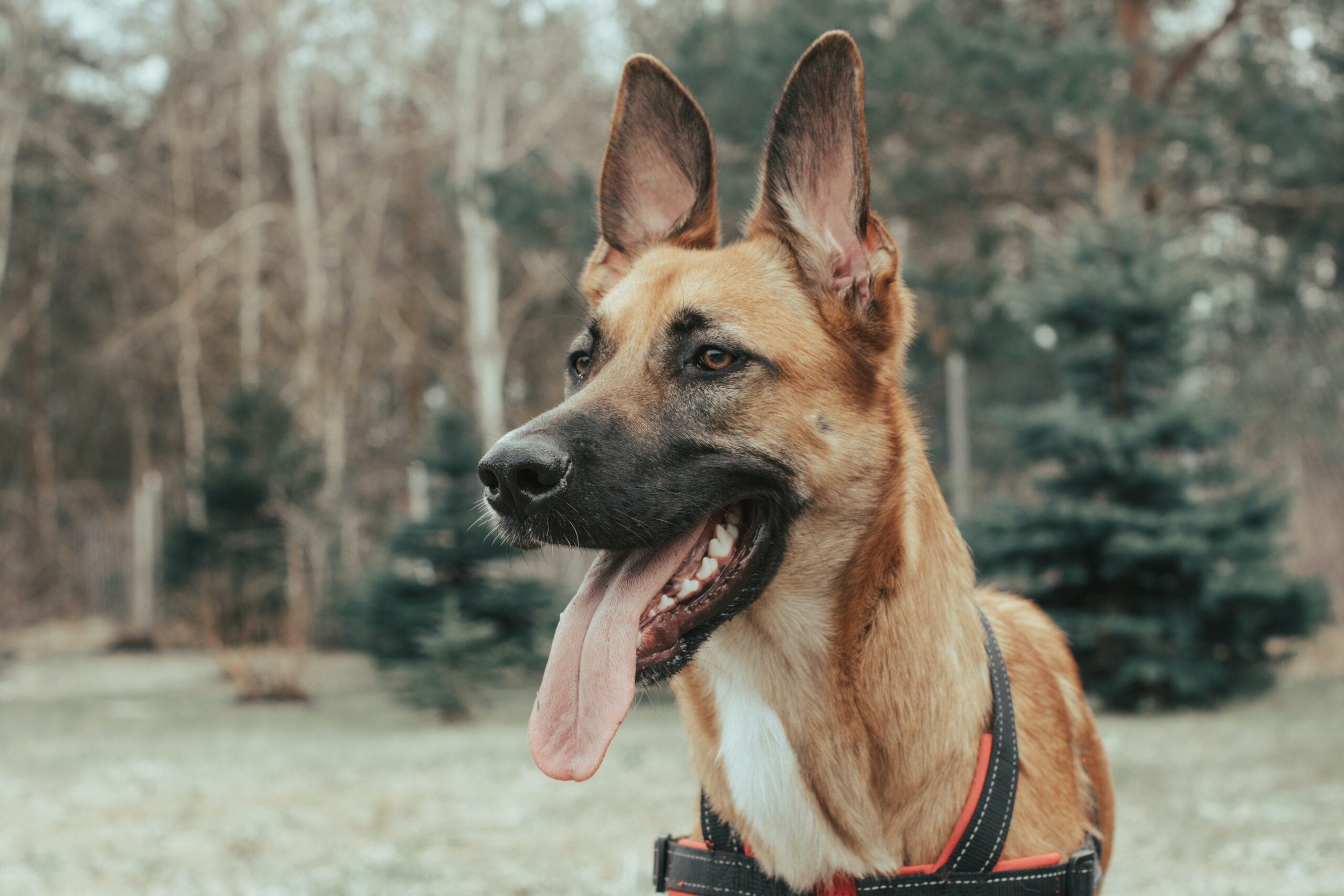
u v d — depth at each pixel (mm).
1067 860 2404
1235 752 7535
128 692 14523
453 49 24203
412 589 12094
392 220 30125
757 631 2465
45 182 26938
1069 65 12570
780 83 12773
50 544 23922
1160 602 9836
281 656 16938
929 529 2504
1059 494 10227
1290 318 12195
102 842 5891
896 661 2371
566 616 2488
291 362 26375
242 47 24641
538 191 15008
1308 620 9750
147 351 28859
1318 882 4488
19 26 24469
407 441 28656
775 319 2537
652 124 3141
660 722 10977
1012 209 16656
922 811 2352
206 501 17078
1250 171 14461
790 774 2398
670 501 2457
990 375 15172
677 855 2590
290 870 5188
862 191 2568
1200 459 10266
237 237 27297
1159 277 9945
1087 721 3096
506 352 29062
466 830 6004
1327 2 13703
